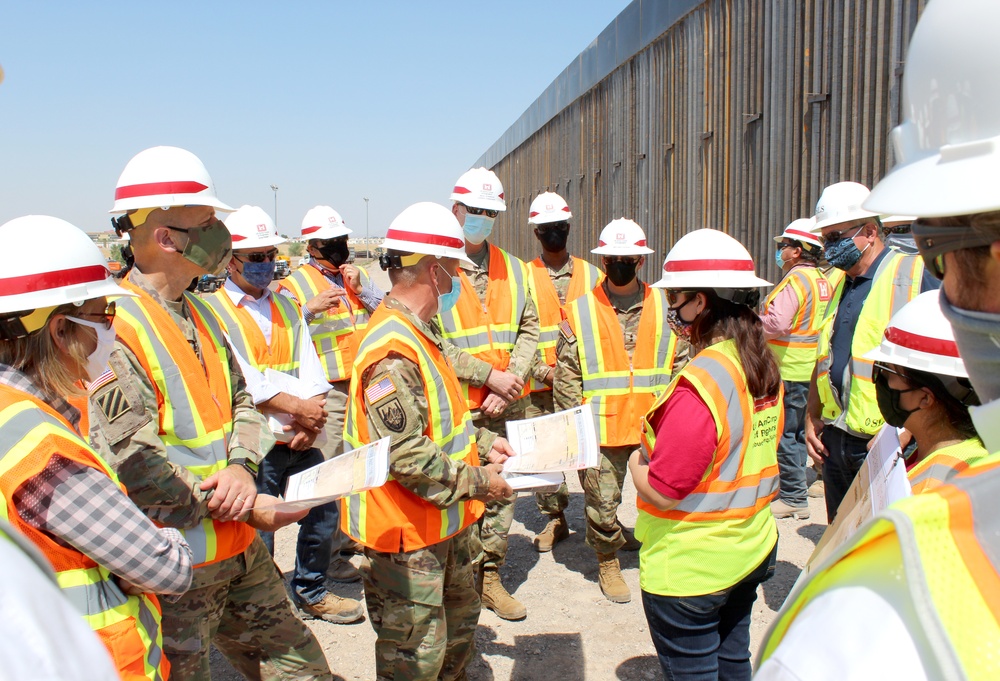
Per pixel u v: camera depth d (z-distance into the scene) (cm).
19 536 71
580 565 479
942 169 74
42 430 152
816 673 61
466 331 445
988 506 63
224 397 254
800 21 637
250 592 255
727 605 254
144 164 237
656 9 919
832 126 598
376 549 260
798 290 517
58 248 167
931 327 183
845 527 150
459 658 300
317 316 495
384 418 248
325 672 271
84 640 66
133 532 163
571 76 1348
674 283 234
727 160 762
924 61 77
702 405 219
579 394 441
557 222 554
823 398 375
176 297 250
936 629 56
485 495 266
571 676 356
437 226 271
